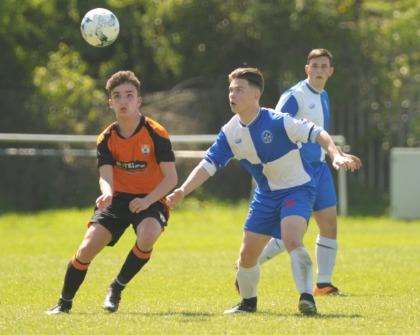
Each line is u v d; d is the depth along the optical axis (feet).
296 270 80.84
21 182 216.95
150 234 82.74
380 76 231.91
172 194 83.56
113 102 82.74
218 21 242.37
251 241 84.33
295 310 86.38
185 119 226.17
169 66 247.50
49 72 229.45
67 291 84.43
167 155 83.35
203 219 202.59
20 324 76.13
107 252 148.36
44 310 86.84
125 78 82.89
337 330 72.43
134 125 83.46
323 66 104.58
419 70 231.71
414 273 117.91
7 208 213.66
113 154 83.87
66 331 72.43
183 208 214.07
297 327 73.82
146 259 84.28
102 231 83.20
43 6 240.53
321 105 105.40
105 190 81.20
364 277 114.83
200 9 241.55
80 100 225.76
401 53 233.35
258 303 92.68
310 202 83.46
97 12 98.22
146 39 247.70
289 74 233.76
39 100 224.74
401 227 190.49
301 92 104.63
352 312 83.35
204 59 245.04
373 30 234.99
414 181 203.92
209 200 218.79
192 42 244.42
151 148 83.30
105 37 97.96
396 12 238.27
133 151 83.20
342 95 230.27
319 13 232.53
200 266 127.24
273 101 238.27
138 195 84.12
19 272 121.29
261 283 110.52
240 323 75.97
